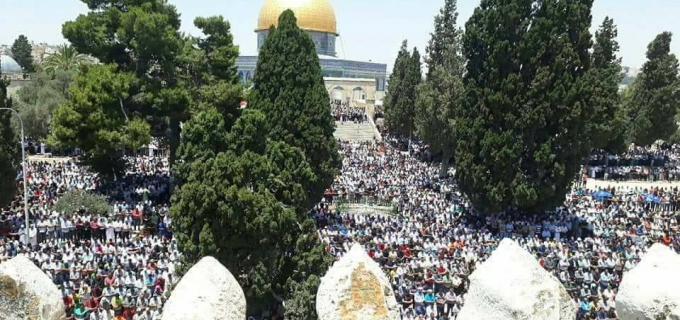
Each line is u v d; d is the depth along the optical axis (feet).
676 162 222.69
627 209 141.69
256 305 76.84
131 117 137.39
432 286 88.43
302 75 123.54
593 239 112.88
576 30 133.08
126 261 91.25
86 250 92.48
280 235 78.95
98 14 144.66
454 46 181.98
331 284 24.62
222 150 90.89
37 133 197.67
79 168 167.53
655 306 23.61
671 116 219.41
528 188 128.88
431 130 180.96
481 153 130.41
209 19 147.95
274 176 87.86
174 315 23.07
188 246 75.10
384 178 170.91
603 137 177.99
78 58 248.93
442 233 113.39
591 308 81.51
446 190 161.17
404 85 239.71
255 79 127.85
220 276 24.63
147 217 115.14
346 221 121.29
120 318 73.72
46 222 106.52
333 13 345.10
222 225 73.82
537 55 128.06
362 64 367.04
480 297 24.81
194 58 143.74
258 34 345.31
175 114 137.18
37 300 25.79
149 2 143.84
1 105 115.85
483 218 132.36
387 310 24.03
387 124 261.65
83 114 129.39
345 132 260.01
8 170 112.98
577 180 181.27
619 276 94.73
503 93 129.29
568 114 128.36
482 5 137.90
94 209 116.37
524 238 114.32
